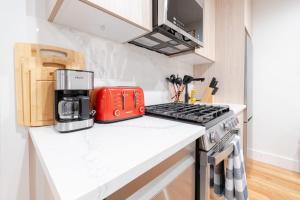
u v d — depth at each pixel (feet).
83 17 2.50
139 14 2.78
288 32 6.88
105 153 1.50
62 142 1.78
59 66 2.69
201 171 2.46
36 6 2.49
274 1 7.14
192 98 5.97
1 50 2.22
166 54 5.12
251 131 7.46
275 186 5.62
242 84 5.86
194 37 3.92
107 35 3.26
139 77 4.25
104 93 2.74
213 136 2.63
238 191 3.03
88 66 3.12
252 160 7.63
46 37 2.59
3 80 2.24
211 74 6.52
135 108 3.21
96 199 0.99
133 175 1.25
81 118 2.34
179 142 1.84
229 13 6.08
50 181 1.10
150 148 1.62
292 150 6.89
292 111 6.88
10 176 2.30
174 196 1.96
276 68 7.17
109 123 2.76
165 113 3.29
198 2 4.09
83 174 1.13
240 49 5.87
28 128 2.40
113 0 2.37
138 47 4.20
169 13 3.02
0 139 2.23
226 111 3.97
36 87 2.37
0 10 2.20
